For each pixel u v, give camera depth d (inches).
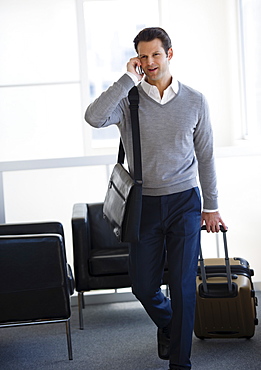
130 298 183.9
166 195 111.5
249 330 136.9
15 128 305.1
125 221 108.3
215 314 136.9
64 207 180.9
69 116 305.9
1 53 300.7
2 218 179.2
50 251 130.6
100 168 179.9
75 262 157.6
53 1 299.6
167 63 108.9
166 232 113.8
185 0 300.4
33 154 307.1
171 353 112.1
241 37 261.7
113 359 132.9
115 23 308.7
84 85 302.7
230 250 183.0
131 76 105.3
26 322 132.0
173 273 112.5
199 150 116.0
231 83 288.8
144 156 110.3
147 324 158.6
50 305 131.9
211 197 118.5
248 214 182.2
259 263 183.8
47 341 149.5
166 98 109.0
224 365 124.6
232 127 290.8
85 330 156.6
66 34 301.9
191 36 302.4
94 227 174.1
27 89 303.3
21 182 179.8
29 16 299.7
